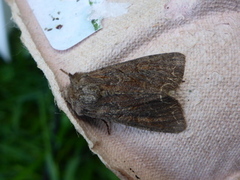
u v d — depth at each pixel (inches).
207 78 1.8
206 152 1.9
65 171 3.2
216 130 1.8
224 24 1.9
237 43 1.9
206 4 1.9
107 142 1.9
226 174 1.9
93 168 3.2
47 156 3.1
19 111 3.4
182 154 1.9
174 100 1.8
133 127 1.9
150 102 1.8
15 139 3.4
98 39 1.9
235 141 1.8
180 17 1.9
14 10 2.0
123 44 1.9
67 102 1.8
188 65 1.9
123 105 1.8
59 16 2.0
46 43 2.0
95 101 1.8
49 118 3.3
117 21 2.0
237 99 1.8
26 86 3.5
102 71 1.9
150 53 1.9
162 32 1.9
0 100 3.5
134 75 1.9
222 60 1.8
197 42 1.9
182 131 1.9
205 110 1.8
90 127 1.9
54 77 1.8
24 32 1.9
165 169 1.9
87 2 2.0
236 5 1.9
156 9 2.0
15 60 3.6
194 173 1.9
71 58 2.0
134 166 1.9
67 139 3.2
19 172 3.2
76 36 1.9
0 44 3.1
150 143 1.9
